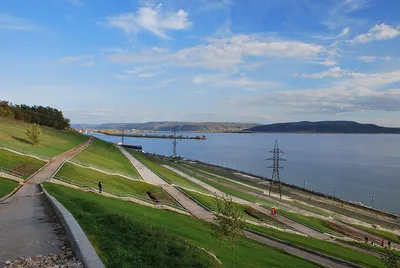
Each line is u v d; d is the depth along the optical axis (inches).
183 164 6289.4
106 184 2016.5
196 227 1339.8
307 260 1285.7
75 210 743.7
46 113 6314.0
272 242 1537.9
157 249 539.2
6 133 3415.4
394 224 3122.5
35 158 2326.5
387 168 6939.0
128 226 622.8
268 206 2773.1
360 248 1902.1
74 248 458.9
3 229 595.5
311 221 2541.8
